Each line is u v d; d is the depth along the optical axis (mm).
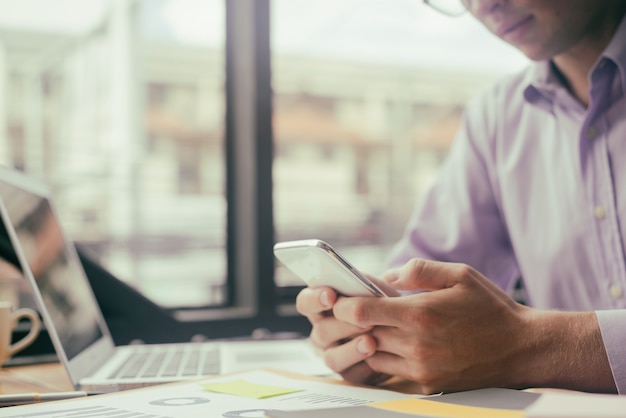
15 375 860
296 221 1621
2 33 1404
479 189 1149
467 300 593
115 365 865
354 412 441
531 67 1103
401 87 1844
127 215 1479
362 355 629
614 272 929
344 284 619
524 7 847
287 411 447
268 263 1515
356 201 1722
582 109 969
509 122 1106
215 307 1531
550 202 1027
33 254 780
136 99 1510
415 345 581
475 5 891
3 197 746
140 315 1342
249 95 1542
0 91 1389
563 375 581
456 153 1198
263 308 1497
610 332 584
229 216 1555
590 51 948
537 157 1058
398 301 594
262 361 866
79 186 1438
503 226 1149
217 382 629
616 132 923
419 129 1862
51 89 1434
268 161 1537
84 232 1436
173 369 801
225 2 1548
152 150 1515
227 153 1554
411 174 1832
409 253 1159
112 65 1499
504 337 588
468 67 1935
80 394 584
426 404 477
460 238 1129
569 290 998
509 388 586
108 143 1477
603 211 936
